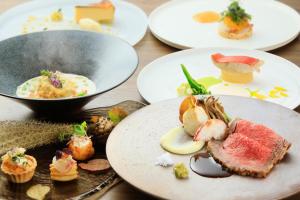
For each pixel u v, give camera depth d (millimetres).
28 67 1216
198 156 975
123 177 922
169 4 1597
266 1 1606
